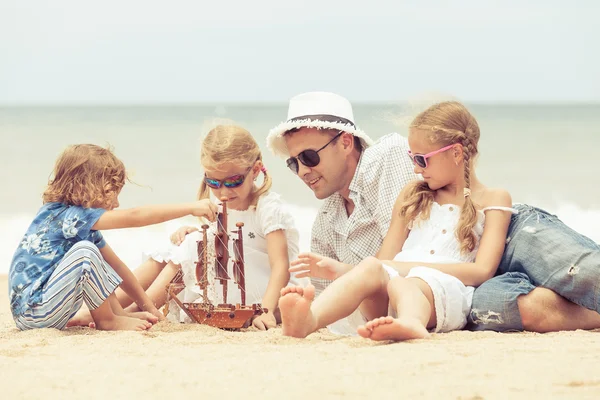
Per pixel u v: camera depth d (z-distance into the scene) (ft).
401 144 14.19
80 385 7.40
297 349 9.09
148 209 12.37
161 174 45.24
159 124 69.62
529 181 44.52
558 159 51.29
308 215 33.81
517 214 12.56
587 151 54.13
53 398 6.95
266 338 10.17
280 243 13.65
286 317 9.89
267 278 13.88
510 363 7.95
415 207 12.75
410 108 13.23
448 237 12.45
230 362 8.31
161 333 10.99
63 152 13.06
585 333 10.58
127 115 77.25
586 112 78.18
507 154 53.42
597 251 11.12
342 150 14.07
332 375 7.51
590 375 7.38
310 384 7.17
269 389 7.04
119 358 8.81
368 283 10.53
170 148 55.01
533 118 73.41
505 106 87.10
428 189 12.92
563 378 7.27
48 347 9.75
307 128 13.93
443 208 12.71
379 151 14.11
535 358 8.22
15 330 12.32
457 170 12.60
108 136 62.13
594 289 10.92
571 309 11.27
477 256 12.03
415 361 8.05
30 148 57.36
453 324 11.06
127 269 13.14
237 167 13.34
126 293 13.43
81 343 10.05
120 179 13.30
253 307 12.06
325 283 14.89
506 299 11.07
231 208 13.98
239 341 10.17
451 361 8.06
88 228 12.36
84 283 11.73
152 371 7.95
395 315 10.92
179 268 13.92
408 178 13.85
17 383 7.54
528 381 7.18
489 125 68.59
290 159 14.30
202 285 12.46
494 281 11.53
